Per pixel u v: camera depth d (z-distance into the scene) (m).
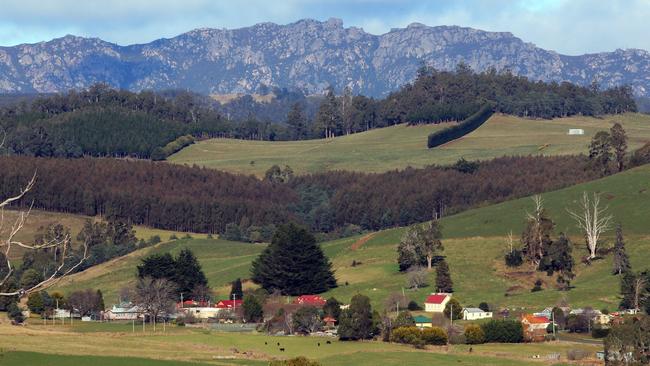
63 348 176.12
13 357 159.75
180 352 183.75
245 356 186.38
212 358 177.75
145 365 159.00
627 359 175.12
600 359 188.25
